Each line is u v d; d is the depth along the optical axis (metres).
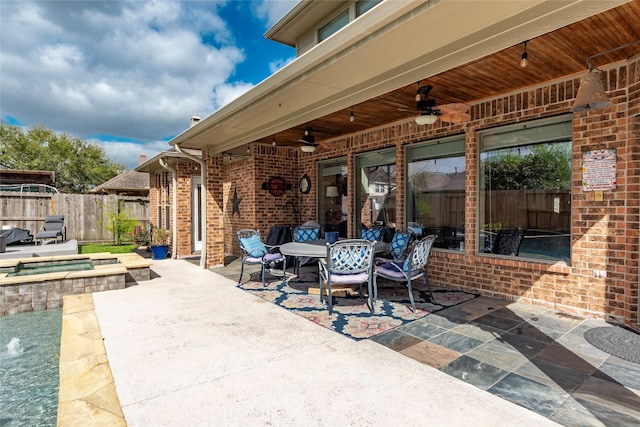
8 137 27.16
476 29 2.92
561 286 4.50
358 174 7.63
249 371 2.97
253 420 2.31
